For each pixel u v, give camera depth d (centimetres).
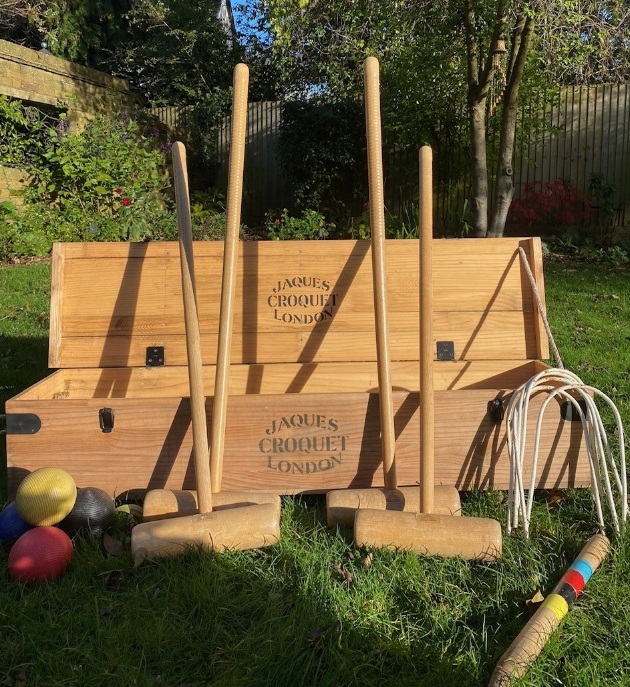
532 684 167
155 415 248
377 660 177
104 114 969
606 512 252
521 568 216
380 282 253
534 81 862
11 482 249
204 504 229
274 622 189
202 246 309
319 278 311
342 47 860
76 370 305
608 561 220
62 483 225
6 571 213
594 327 526
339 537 232
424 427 231
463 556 219
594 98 977
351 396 252
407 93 945
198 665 176
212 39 1449
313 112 1034
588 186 1005
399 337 314
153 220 827
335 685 168
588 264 823
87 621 190
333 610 193
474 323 315
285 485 257
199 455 230
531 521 246
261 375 307
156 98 1476
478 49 775
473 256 315
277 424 253
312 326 311
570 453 258
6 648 181
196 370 238
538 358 313
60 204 833
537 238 317
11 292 599
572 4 621
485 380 315
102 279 307
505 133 749
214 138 1245
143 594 202
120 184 816
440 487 243
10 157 780
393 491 242
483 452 257
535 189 1008
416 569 212
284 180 1176
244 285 309
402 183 1069
